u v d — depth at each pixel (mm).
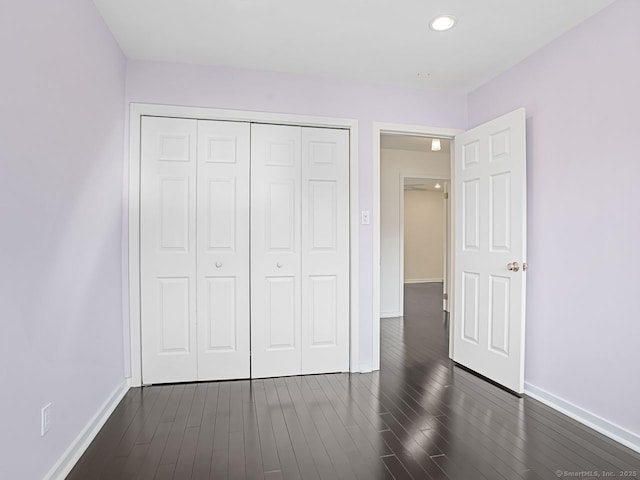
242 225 2818
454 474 1668
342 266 3016
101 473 1670
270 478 1635
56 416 1606
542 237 2467
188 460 1768
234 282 2816
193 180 2738
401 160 5344
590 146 2135
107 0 1989
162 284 2701
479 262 2902
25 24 1372
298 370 2939
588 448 1884
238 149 2812
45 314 1523
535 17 2139
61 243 1665
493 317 2754
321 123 2922
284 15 2127
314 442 1930
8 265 1277
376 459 1783
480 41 2404
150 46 2471
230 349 2816
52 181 1585
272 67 2771
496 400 2461
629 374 1919
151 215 2676
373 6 2043
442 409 2320
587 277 2152
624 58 1945
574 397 2227
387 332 4355
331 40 2396
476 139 2936
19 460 1336
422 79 2979
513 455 1818
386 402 2426
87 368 1944
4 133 1253
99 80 2121
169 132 2701
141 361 2682
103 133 2189
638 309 1882
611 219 2016
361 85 3014
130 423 2125
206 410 2295
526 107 2607
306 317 2953
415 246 9266
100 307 2146
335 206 3000
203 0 1990
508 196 2609
